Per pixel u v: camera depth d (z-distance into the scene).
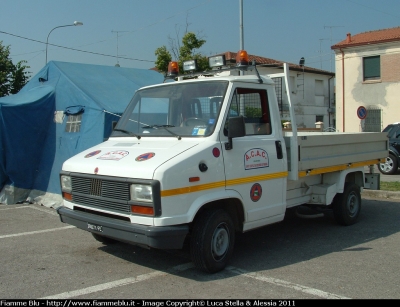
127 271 5.54
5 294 4.81
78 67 11.41
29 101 10.38
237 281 5.14
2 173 10.52
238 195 5.56
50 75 11.20
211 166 5.25
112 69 12.09
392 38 25.44
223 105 5.56
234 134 5.26
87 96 9.88
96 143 9.45
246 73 6.50
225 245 5.50
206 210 5.35
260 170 5.89
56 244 6.86
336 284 5.05
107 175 5.25
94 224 5.36
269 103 6.21
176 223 4.89
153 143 5.70
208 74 6.65
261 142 5.96
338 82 28.08
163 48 21.31
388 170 15.67
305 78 36.31
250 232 7.66
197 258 5.25
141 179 4.88
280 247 6.69
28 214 9.23
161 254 6.25
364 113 18.53
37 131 10.63
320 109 37.78
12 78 19.34
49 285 5.07
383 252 6.38
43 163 10.65
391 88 25.95
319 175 7.60
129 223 5.03
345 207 7.90
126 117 6.56
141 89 6.71
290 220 8.58
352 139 7.74
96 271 5.55
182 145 5.36
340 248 6.61
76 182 5.70
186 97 5.95
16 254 6.33
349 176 8.21
